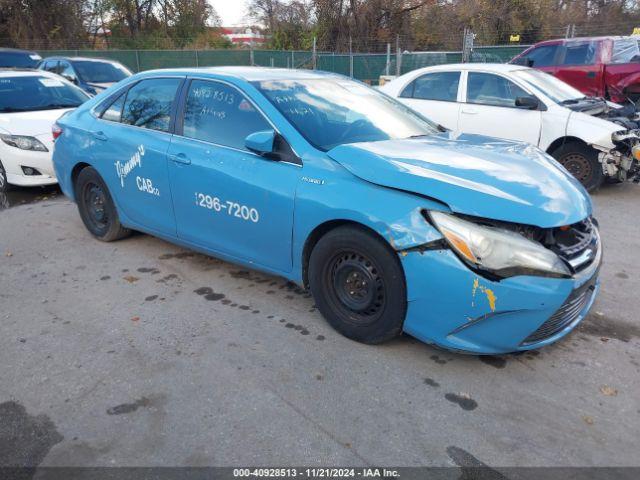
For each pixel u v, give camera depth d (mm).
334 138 3664
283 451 2514
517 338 2895
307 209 3369
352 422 2705
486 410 2801
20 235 5578
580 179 7082
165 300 4055
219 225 4027
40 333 3578
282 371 3133
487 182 3027
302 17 36062
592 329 3635
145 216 4664
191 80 4285
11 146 6992
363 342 3375
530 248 2789
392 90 8562
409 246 2924
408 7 32969
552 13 30109
